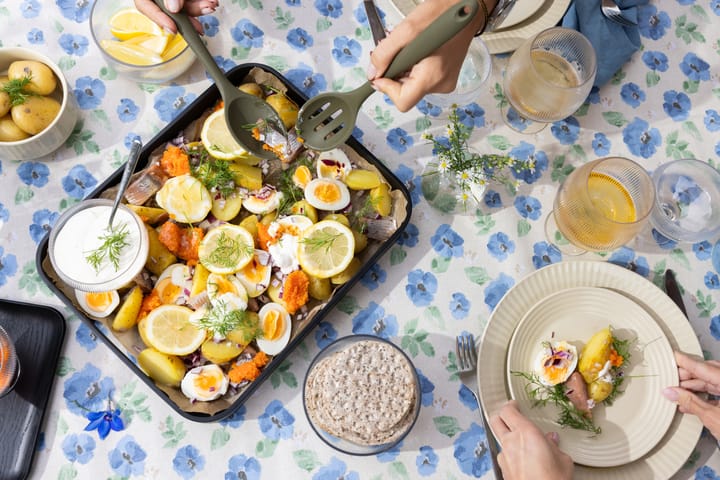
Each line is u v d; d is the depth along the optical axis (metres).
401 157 1.43
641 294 1.29
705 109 1.48
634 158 1.45
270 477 1.28
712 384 1.22
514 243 1.40
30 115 1.28
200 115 1.37
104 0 1.38
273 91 1.37
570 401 1.23
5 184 1.37
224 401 1.25
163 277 1.29
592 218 1.18
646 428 1.23
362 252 1.34
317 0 1.49
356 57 1.48
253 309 1.29
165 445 1.28
